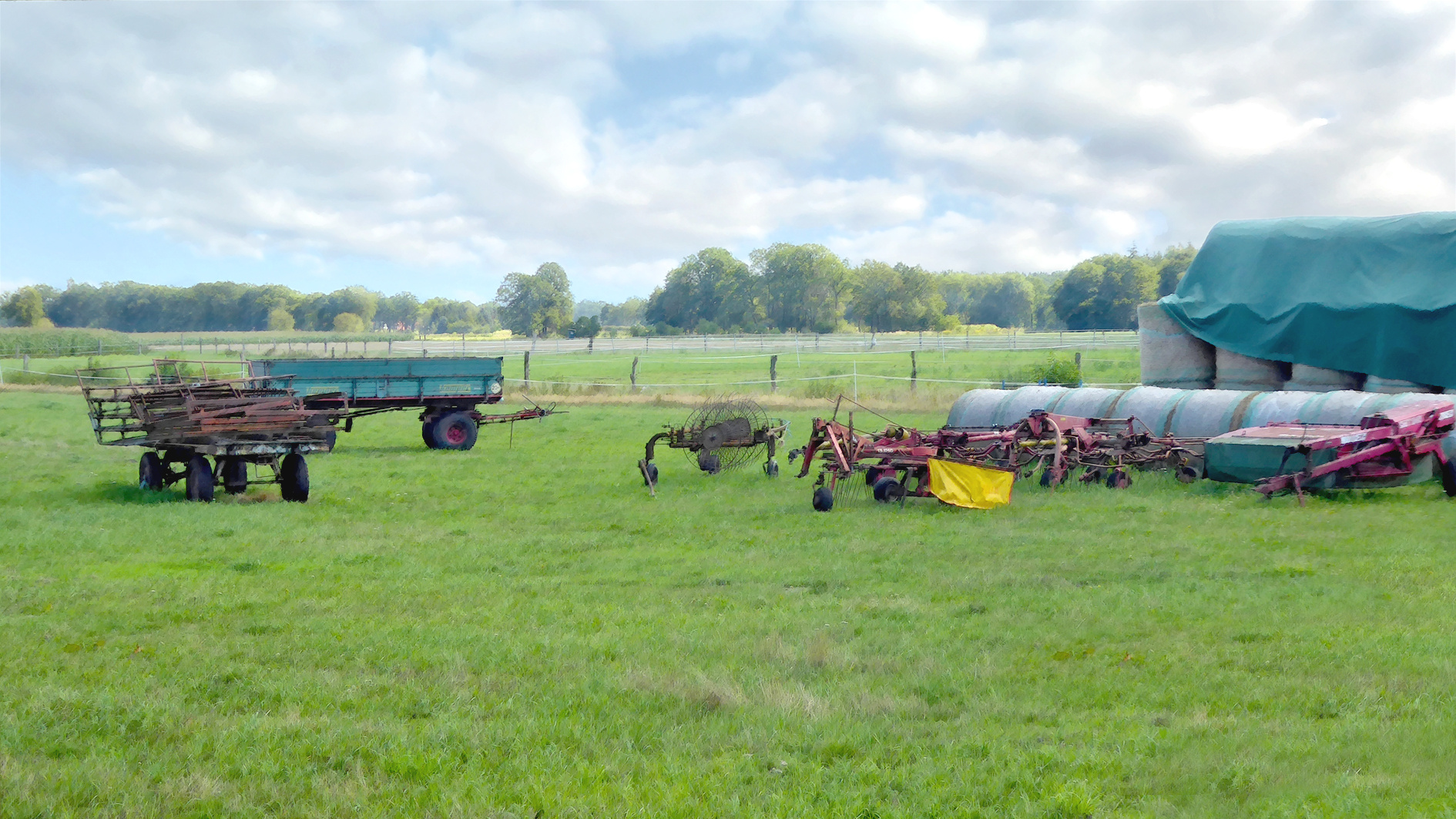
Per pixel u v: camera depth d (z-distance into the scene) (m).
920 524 14.63
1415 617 9.16
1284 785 5.48
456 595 10.50
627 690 7.27
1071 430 18.86
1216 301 24.97
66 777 5.71
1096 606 9.66
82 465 22.11
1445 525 14.22
